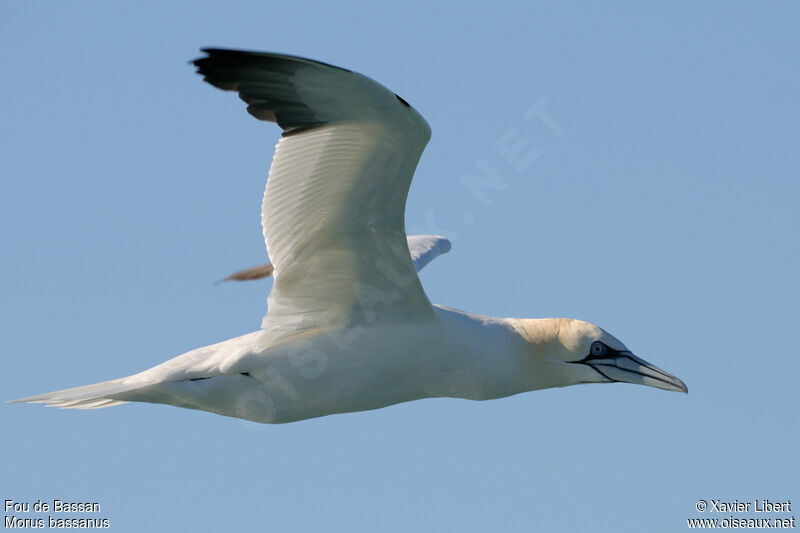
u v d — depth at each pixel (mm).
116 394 15195
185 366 15305
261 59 12625
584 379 16688
